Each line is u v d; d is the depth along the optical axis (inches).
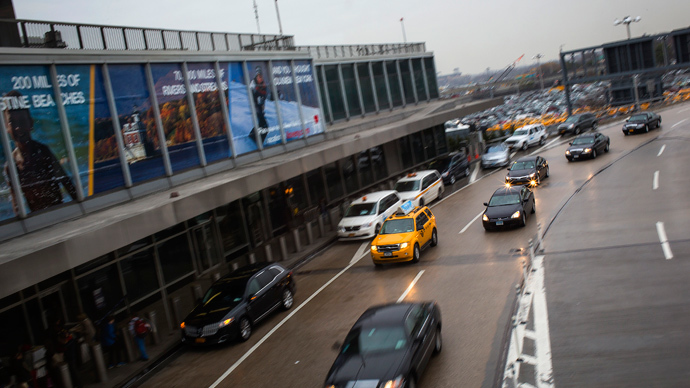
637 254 620.4
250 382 478.3
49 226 649.6
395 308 437.1
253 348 563.5
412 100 1941.4
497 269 673.0
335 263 867.4
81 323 582.6
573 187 1106.7
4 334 552.4
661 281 522.6
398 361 372.8
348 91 1632.6
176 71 901.2
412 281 689.6
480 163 1754.4
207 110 961.5
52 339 532.4
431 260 775.7
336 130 1381.6
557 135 2073.1
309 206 1233.4
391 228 807.7
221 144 991.0
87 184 717.9
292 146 1202.6
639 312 460.1
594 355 399.9
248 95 1072.2
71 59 706.2
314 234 1072.8
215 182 826.2
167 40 925.2
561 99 4926.2
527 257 699.4
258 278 644.7
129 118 797.2
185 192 764.6
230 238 963.3
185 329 592.7
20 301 570.6
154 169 837.8
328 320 603.5
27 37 695.7
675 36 2090.3
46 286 603.2
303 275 828.0
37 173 649.0
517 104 5246.1
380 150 1576.0
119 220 573.3
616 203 899.4
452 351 455.8
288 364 500.7
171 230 810.2
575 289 547.5
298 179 1203.2
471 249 794.8
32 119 650.8
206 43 1021.2
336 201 1334.9
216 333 573.9
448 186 1439.5
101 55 754.8
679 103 2357.3
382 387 351.3
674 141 1423.5
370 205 1028.5
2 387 516.1
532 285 585.3
